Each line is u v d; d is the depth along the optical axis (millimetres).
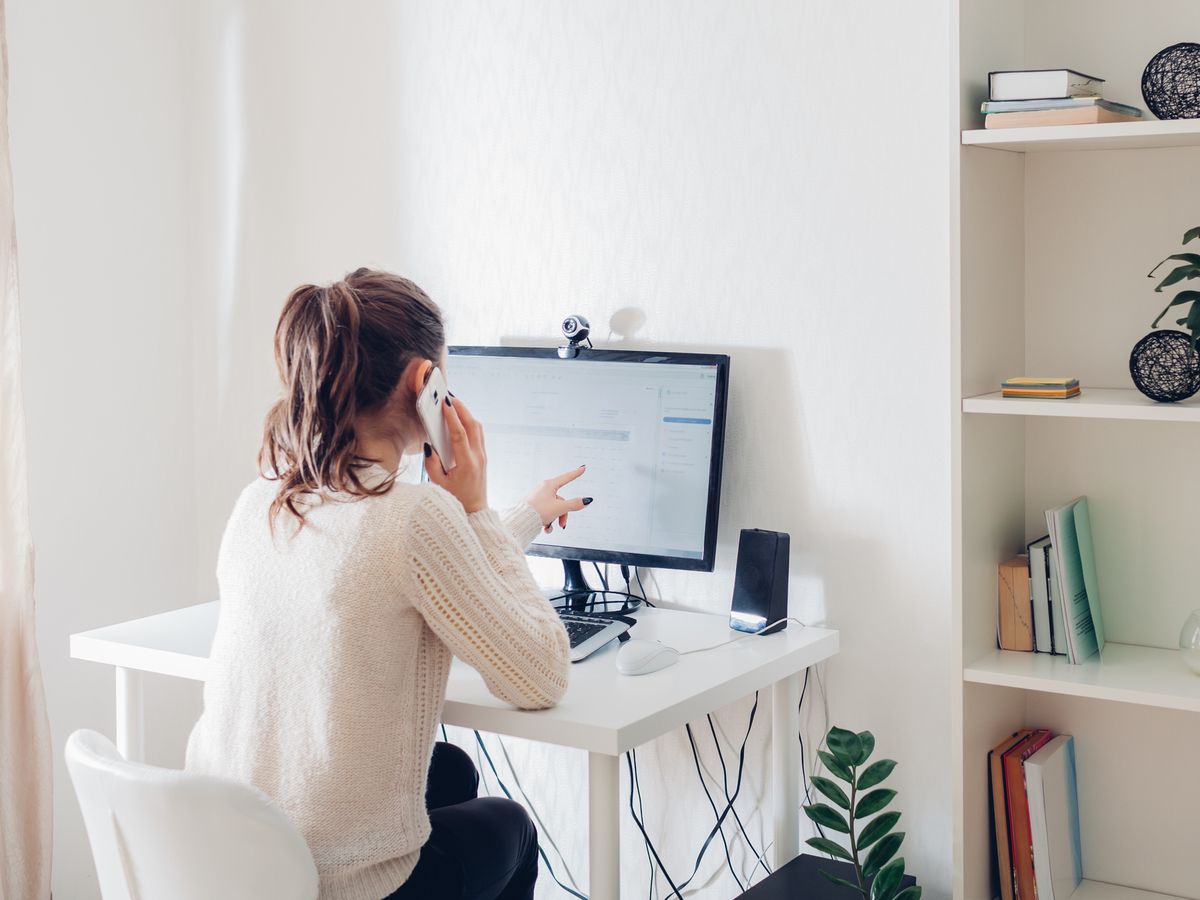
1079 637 1822
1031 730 2004
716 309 2279
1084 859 1990
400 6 2613
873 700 2154
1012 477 1953
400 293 1625
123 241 2795
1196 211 1835
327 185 2746
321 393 1547
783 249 2201
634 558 2223
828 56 2135
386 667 1505
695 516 2176
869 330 2127
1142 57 1861
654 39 2311
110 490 2791
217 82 2875
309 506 1547
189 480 2949
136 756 2154
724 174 2252
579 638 1961
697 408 2180
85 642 2096
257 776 1524
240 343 2879
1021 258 1963
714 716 2328
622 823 2449
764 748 2275
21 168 2604
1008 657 1859
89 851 2750
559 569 2480
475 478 1691
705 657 1950
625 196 2363
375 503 1514
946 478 2066
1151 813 1930
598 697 1729
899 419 2105
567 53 2410
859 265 2129
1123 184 1886
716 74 2248
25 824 2477
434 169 2596
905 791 2133
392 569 1488
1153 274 1872
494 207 2523
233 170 2865
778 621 2104
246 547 1587
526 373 2330
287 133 2787
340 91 2709
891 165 2088
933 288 2061
